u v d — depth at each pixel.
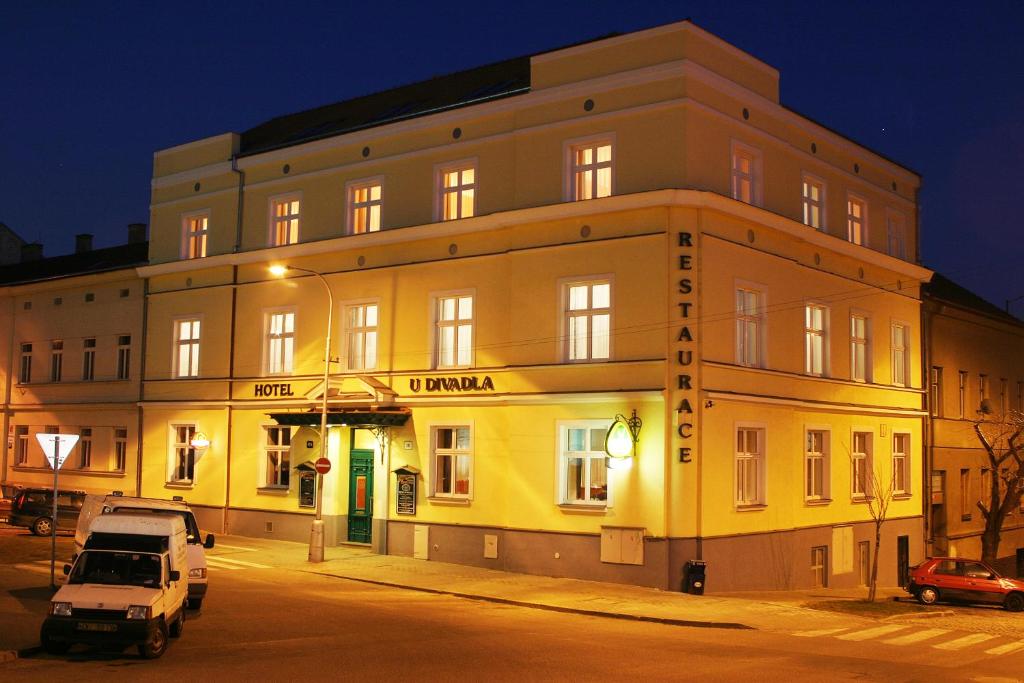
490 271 28.84
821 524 30.33
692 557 25.02
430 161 30.47
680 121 25.92
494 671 14.54
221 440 34.91
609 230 26.53
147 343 37.97
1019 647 19.59
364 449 31.33
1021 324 45.16
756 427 27.52
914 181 37.41
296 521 32.62
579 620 20.94
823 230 31.50
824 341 31.25
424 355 29.98
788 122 29.94
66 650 15.09
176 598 16.28
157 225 38.09
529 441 27.33
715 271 26.34
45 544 31.09
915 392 36.16
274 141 37.47
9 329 44.16
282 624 18.53
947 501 38.50
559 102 27.80
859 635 20.53
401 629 18.44
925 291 37.66
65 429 41.16
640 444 25.52
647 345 25.66
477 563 28.17
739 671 15.24
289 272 33.59
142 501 20.52
